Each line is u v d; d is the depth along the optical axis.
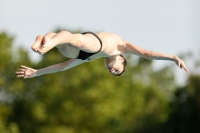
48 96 158.38
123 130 162.00
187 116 138.75
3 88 164.00
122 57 39.62
